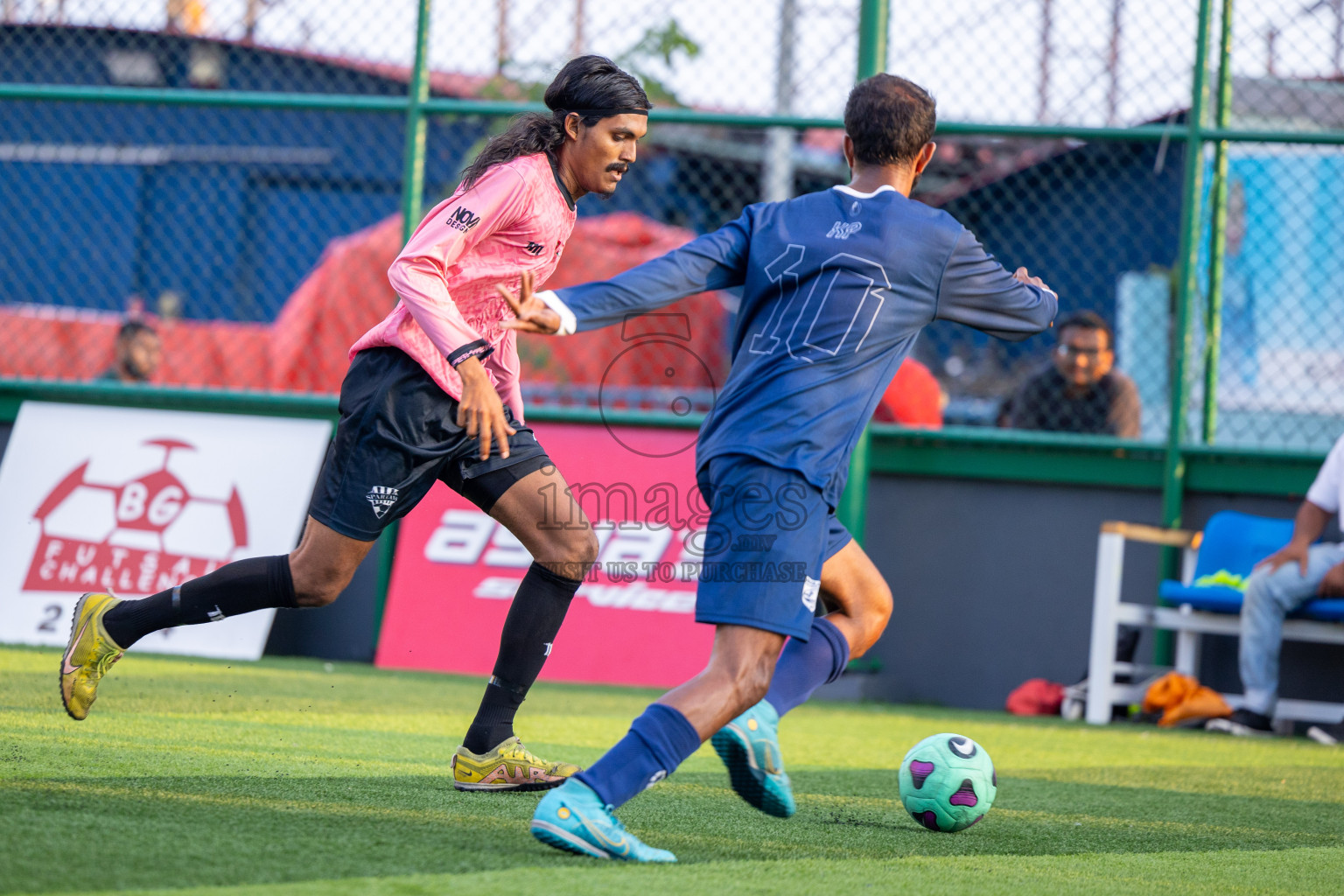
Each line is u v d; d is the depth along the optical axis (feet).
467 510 61.67
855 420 23.15
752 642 22.16
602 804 21.40
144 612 28.50
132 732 33.68
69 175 88.99
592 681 57.57
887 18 61.16
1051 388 61.98
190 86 88.79
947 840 25.70
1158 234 75.31
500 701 28.78
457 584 60.64
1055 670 59.82
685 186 89.25
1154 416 74.02
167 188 90.17
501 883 19.10
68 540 61.67
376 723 39.58
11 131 88.48
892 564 61.62
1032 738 46.78
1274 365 68.49
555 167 28.35
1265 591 52.39
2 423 65.77
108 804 23.29
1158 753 43.60
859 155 25.34
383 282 73.92
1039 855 24.47
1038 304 25.08
